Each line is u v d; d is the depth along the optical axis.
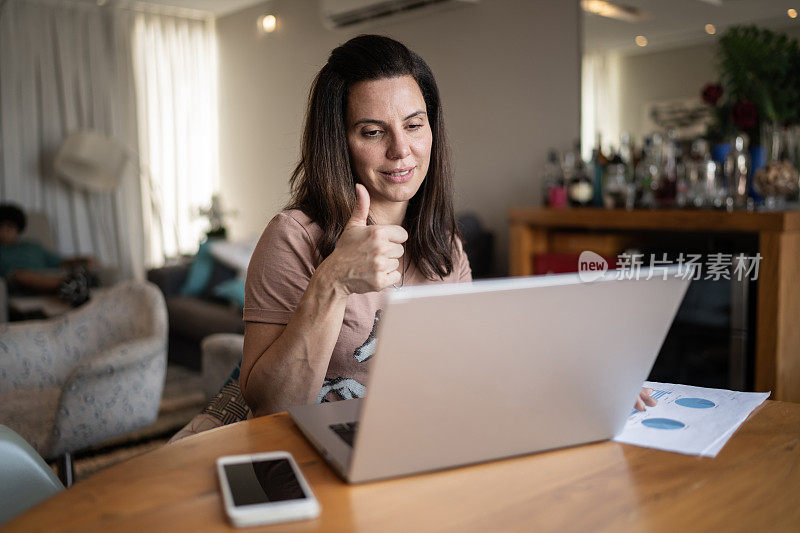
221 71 6.45
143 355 1.92
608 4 3.48
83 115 5.85
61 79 5.74
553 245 3.43
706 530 0.58
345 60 1.13
